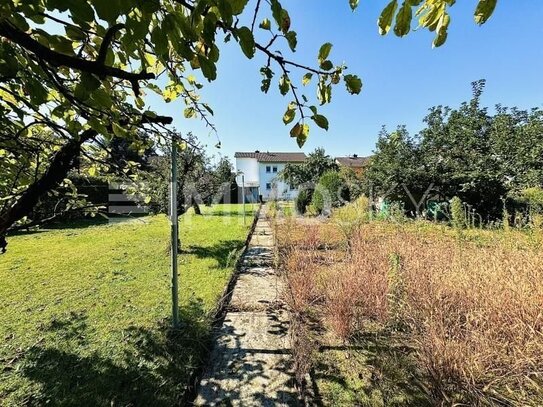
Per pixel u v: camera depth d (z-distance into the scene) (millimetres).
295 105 1097
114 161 2020
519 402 1945
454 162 11430
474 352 2221
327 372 2598
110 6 477
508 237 5633
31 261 6238
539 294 2627
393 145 13055
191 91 1790
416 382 2381
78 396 2303
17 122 1226
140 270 5625
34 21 758
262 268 5988
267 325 3551
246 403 2289
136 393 2344
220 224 12305
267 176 36062
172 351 2904
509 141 10570
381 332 3137
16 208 1402
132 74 772
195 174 10609
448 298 2941
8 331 3270
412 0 724
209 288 4664
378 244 5469
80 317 3613
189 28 607
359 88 1028
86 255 6773
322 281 4137
